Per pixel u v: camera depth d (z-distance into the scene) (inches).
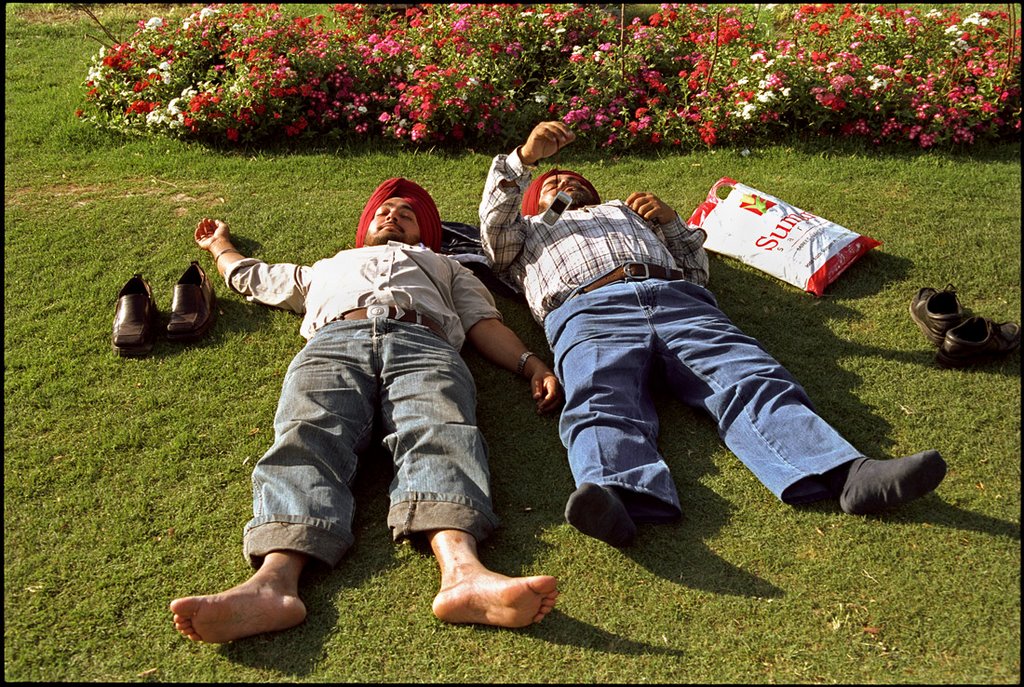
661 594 106.7
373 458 130.6
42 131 243.9
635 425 125.1
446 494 111.0
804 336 158.6
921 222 193.3
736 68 244.7
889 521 116.1
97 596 107.1
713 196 190.1
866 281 174.1
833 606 104.3
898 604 104.3
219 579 110.0
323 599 106.3
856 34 265.6
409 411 122.9
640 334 138.9
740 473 126.3
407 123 234.8
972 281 172.6
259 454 130.9
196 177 219.9
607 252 150.6
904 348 154.2
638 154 233.6
